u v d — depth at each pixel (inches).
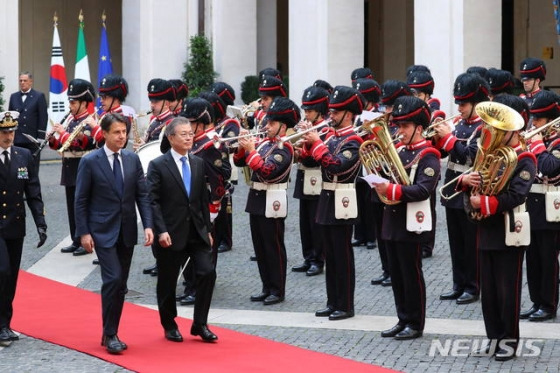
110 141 521.0
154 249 553.0
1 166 531.2
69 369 489.1
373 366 486.0
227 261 745.6
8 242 538.0
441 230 818.8
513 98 517.3
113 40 1654.8
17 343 535.8
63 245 803.4
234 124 690.2
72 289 666.2
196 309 532.4
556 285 575.2
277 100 616.4
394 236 530.9
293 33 1282.0
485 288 503.2
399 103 531.2
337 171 570.9
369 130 531.8
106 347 514.6
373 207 661.9
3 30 1286.9
